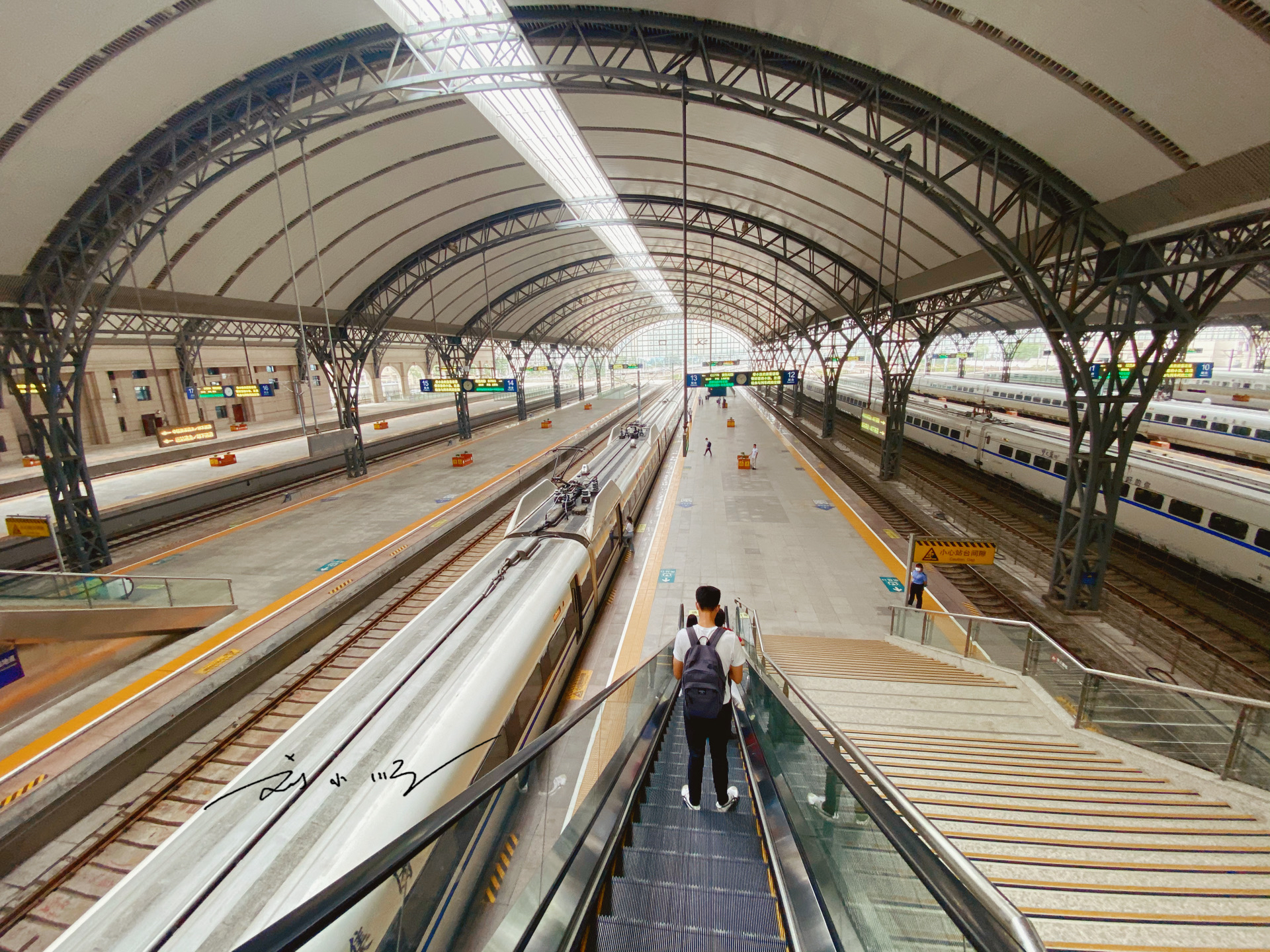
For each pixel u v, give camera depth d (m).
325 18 10.95
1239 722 5.02
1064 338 12.38
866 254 21.69
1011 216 13.69
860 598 14.73
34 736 9.04
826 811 3.02
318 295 23.80
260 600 13.84
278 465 25.95
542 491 15.72
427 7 11.09
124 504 19.09
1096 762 5.84
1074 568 13.16
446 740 5.83
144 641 11.43
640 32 11.53
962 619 10.15
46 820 7.96
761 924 2.83
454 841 2.36
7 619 9.03
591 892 2.86
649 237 31.45
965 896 1.69
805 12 9.87
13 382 14.05
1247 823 4.53
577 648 11.41
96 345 27.12
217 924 3.93
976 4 8.14
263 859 4.40
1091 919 3.48
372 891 1.33
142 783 9.06
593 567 12.95
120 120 11.37
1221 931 3.35
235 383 42.34
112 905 4.16
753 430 42.78
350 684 6.84
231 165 13.76
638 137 17.91
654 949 2.69
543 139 17.89
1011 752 6.09
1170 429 23.92
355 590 14.77
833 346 37.47
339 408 26.59
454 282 31.50
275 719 10.67
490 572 10.53
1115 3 7.08
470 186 21.19
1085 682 6.78
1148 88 7.92
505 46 12.50
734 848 3.62
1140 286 11.15
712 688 3.82
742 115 15.10
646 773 4.52
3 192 11.16
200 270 18.25
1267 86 6.91
